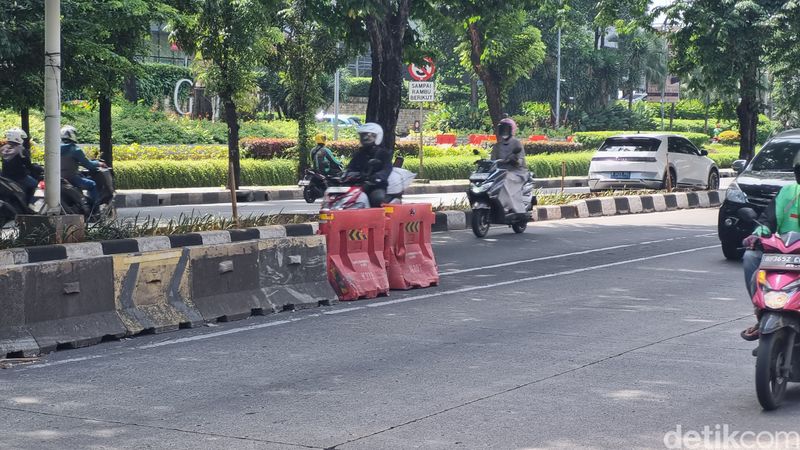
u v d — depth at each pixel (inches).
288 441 264.5
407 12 835.4
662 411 295.1
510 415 289.3
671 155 1218.0
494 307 478.9
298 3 903.7
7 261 393.1
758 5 1095.6
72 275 386.3
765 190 631.8
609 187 1206.3
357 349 381.4
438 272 601.0
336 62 1242.0
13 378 335.0
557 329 422.0
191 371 345.1
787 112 1475.1
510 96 3080.7
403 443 262.8
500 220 789.9
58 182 464.1
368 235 514.6
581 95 3142.2
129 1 624.1
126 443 263.0
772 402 295.7
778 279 296.7
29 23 558.9
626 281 565.9
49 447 259.6
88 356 369.1
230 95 1120.8
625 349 381.4
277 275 469.4
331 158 1093.8
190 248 431.5
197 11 853.2
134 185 1210.6
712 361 361.1
